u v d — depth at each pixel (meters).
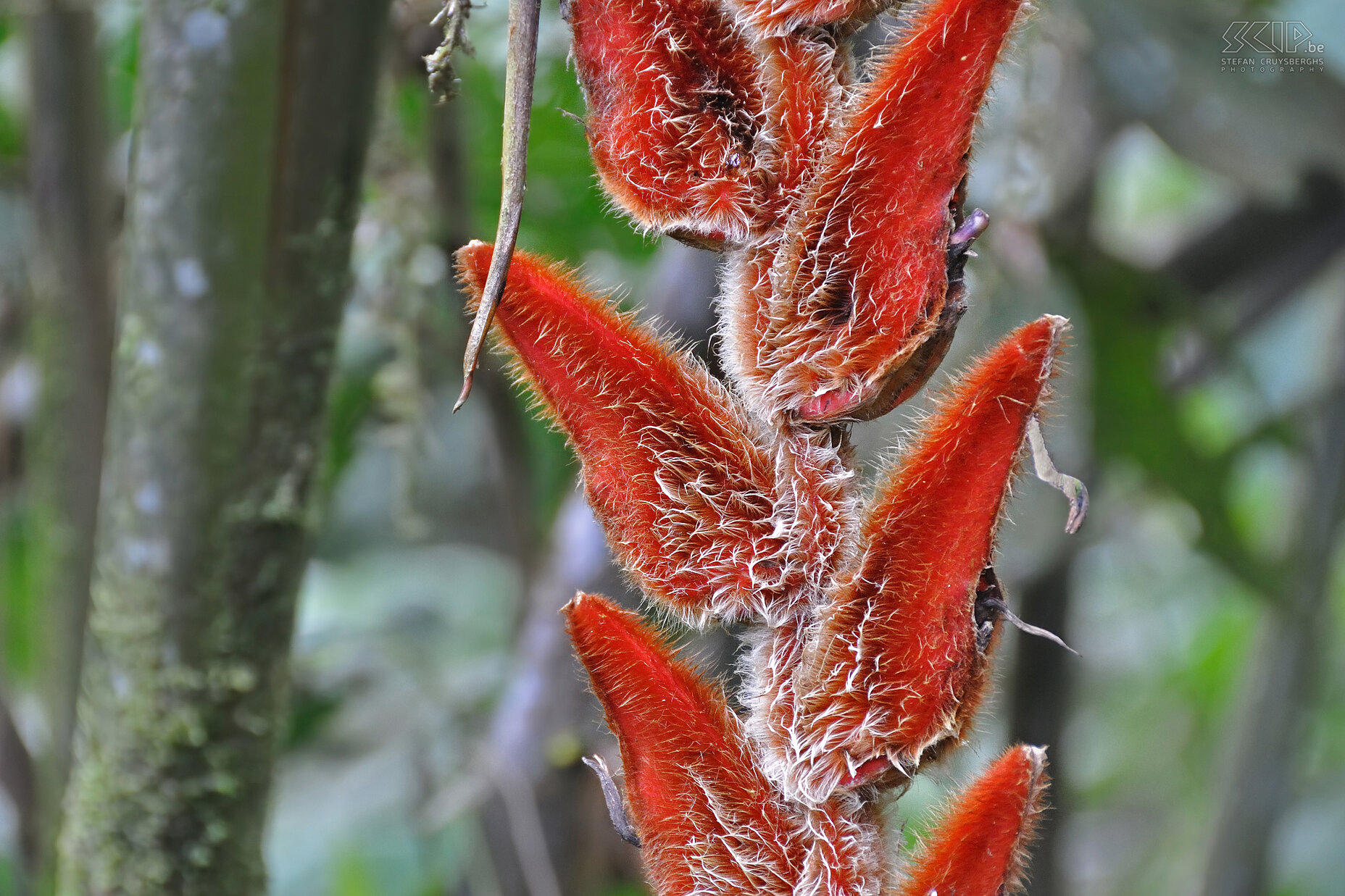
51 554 1.45
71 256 1.43
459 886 1.71
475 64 1.57
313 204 1.06
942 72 0.85
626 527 0.88
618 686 0.87
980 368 0.85
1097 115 1.65
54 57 1.41
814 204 0.86
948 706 0.86
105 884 1.11
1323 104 1.54
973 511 0.85
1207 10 1.54
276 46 1.04
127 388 1.08
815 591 0.87
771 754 0.87
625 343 0.87
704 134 0.87
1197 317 1.66
